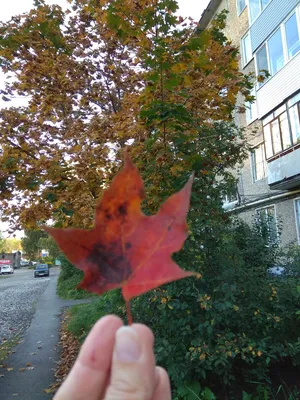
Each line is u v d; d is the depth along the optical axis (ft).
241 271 12.94
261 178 43.70
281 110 36.96
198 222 12.13
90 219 13.04
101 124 13.33
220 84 12.64
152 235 2.21
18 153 13.57
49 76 16.38
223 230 13.56
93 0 14.98
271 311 13.41
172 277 2.10
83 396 2.43
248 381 12.25
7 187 13.14
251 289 12.96
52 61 15.53
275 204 40.60
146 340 2.46
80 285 2.19
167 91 11.34
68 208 13.16
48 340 25.41
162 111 9.98
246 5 46.24
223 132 15.37
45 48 16.15
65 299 46.39
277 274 16.17
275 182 37.22
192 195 11.79
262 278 14.25
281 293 13.69
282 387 12.65
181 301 11.91
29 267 201.36
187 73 11.50
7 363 20.18
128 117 12.78
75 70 16.49
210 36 11.82
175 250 2.14
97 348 2.50
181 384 11.50
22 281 94.68
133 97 13.82
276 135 37.78
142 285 2.15
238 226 18.03
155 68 10.49
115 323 2.61
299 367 13.94
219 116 14.05
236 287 12.25
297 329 13.71
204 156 14.07
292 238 37.52
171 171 10.60
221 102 13.51
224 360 11.01
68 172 13.75
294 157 34.01
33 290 64.23
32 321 33.19
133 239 2.23
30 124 15.43
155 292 11.60
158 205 10.46
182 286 11.53
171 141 11.19
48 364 19.69
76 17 16.76
